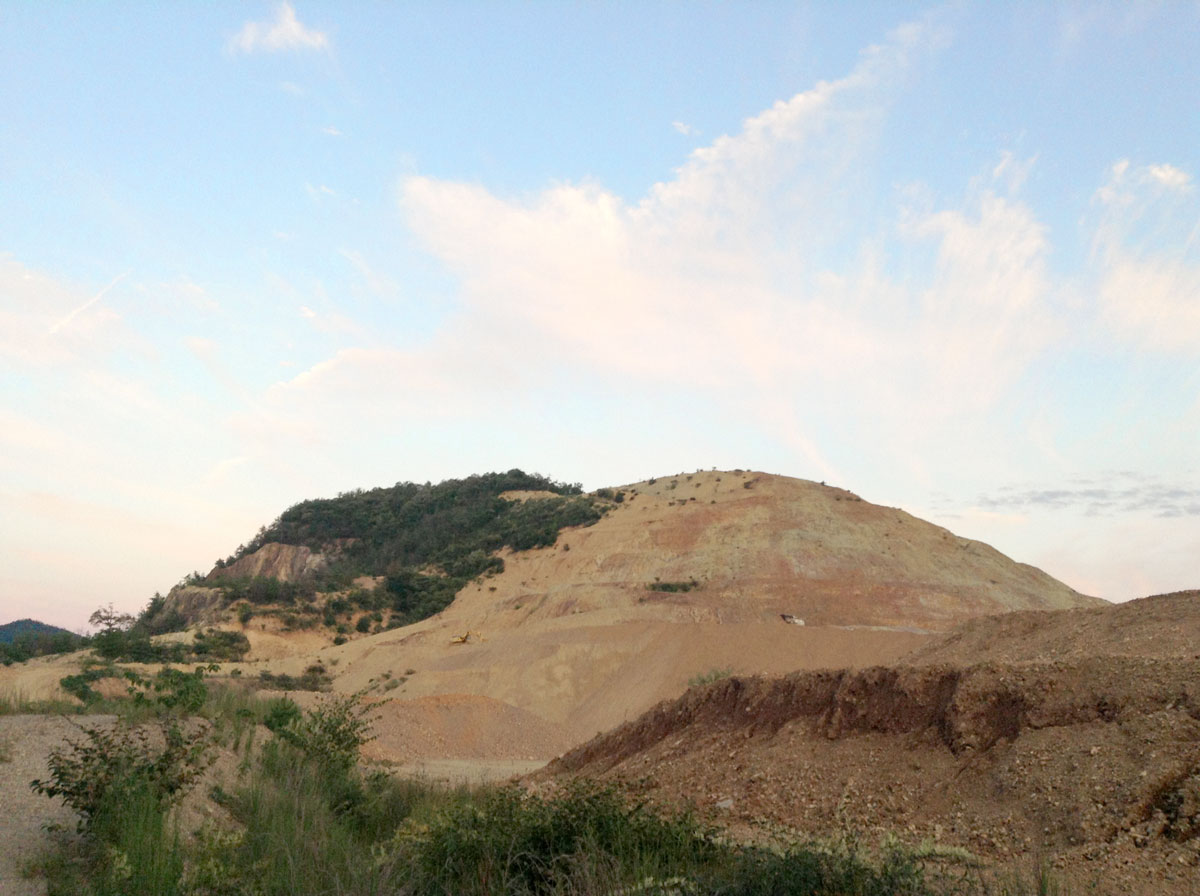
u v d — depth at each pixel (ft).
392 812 41.50
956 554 281.74
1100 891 25.48
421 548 370.94
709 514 314.35
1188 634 46.19
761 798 42.29
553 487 477.36
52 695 51.80
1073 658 38.60
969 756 37.63
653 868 26.96
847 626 215.72
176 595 299.99
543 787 52.11
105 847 24.91
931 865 29.07
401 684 167.53
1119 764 31.42
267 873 25.77
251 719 50.11
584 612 217.97
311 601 285.43
